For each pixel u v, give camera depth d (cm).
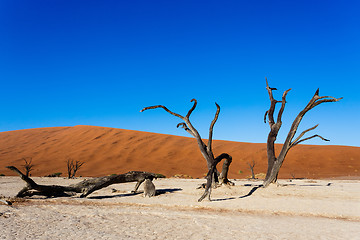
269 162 1845
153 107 1789
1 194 1703
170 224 1002
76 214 1138
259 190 1731
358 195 1639
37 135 9669
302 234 880
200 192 1773
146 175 1716
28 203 1399
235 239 816
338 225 1021
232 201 1484
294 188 1767
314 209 1306
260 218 1134
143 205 1406
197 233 880
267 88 1947
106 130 9119
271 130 1878
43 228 902
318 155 6475
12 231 851
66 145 8194
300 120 1791
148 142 7956
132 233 870
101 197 1662
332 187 1936
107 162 6669
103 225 966
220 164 6444
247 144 7662
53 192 1594
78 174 5581
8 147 8481
